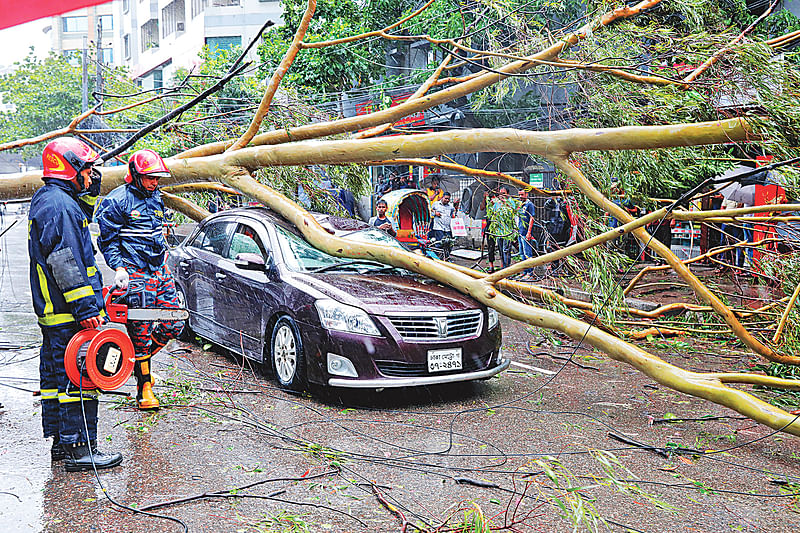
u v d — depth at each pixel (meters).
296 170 8.11
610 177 6.58
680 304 7.88
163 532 3.42
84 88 25.47
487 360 6.29
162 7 54.53
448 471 4.41
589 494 4.11
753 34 7.16
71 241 4.06
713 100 6.21
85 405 4.24
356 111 18.09
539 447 4.96
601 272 6.15
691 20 6.55
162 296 5.51
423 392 6.45
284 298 6.27
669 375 5.32
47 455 4.51
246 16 42.09
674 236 14.93
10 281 13.77
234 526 3.51
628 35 6.43
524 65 7.01
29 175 7.27
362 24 19.16
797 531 3.66
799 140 5.35
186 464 4.39
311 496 3.93
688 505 3.98
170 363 7.08
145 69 58.75
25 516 3.57
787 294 6.90
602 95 6.57
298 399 6.05
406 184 21.66
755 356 7.97
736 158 7.10
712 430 5.50
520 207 12.34
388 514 3.71
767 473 4.56
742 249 8.45
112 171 7.23
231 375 6.73
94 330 4.16
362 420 5.50
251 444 4.82
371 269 7.05
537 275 7.12
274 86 6.92
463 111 16.39
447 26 14.79
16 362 7.06
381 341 5.74
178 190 8.21
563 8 7.33
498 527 3.57
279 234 7.07
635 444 5.04
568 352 8.55
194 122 8.25
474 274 6.55
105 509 3.68
